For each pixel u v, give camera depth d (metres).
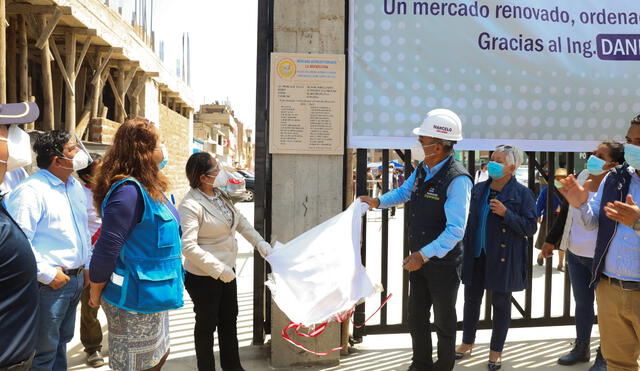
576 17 4.02
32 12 6.36
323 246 3.09
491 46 3.91
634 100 4.10
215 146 37.12
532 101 3.98
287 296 2.99
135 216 2.20
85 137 8.81
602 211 2.62
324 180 3.63
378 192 17.59
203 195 3.07
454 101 3.88
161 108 12.94
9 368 1.50
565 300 4.24
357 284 3.08
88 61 9.74
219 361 3.77
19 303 1.53
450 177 2.94
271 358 3.64
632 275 2.49
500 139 3.96
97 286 2.20
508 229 3.50
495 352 3.63
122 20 9.14
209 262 2.89
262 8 3.73
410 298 3.25
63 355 2.96
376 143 3.81
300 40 3.55
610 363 2.66
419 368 3.22
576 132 4.05
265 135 3.85
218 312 3.32
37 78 10.39
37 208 2.62
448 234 2.82
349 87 3.78
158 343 2.33
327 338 3.67
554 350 4.07
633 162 2.41
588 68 4.04
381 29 3.78
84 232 2.89
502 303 3.61
